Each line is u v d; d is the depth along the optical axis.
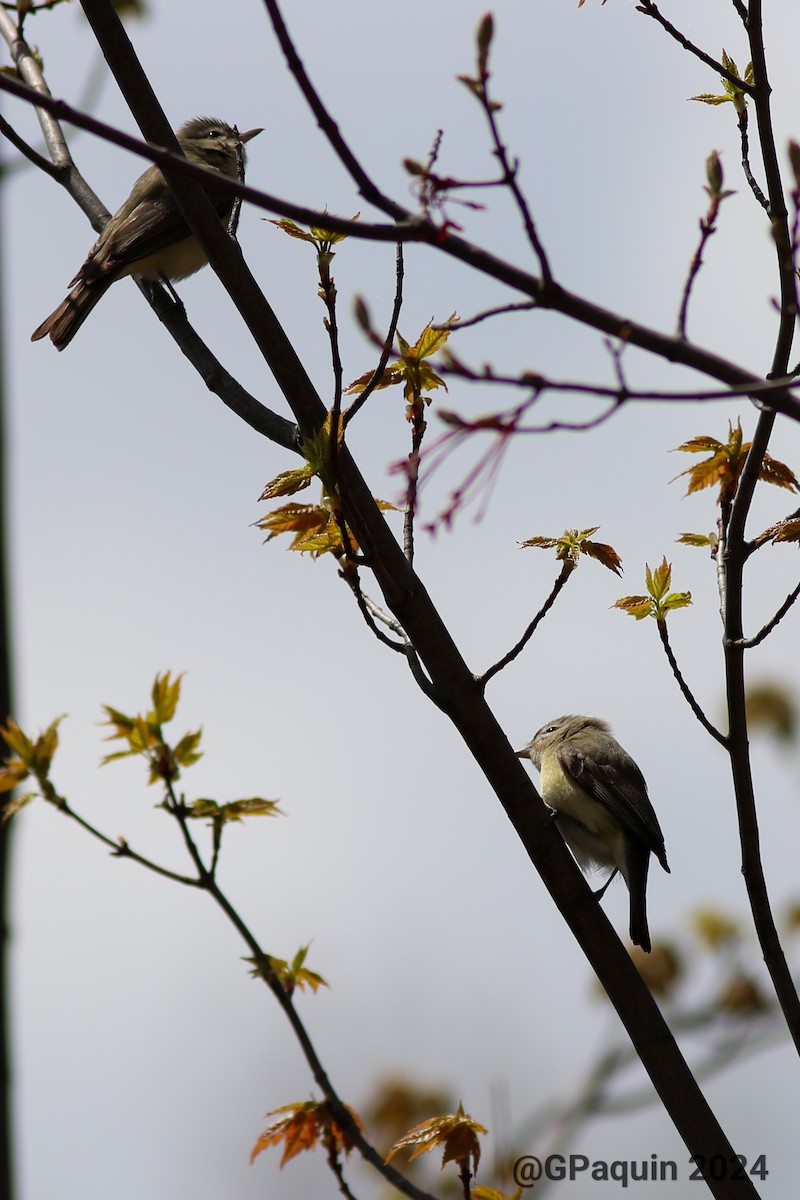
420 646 7.86
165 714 6.40
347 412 7.55
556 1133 13.23
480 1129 7.16
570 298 5.00
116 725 6.34
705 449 8.02
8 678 9.85
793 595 7.65
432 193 4.88
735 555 7.82
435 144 5.02
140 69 8.05
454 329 4.97
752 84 7.99
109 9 7.96
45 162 9.08
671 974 13.59
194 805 6.41
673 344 5.03
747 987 13.56
